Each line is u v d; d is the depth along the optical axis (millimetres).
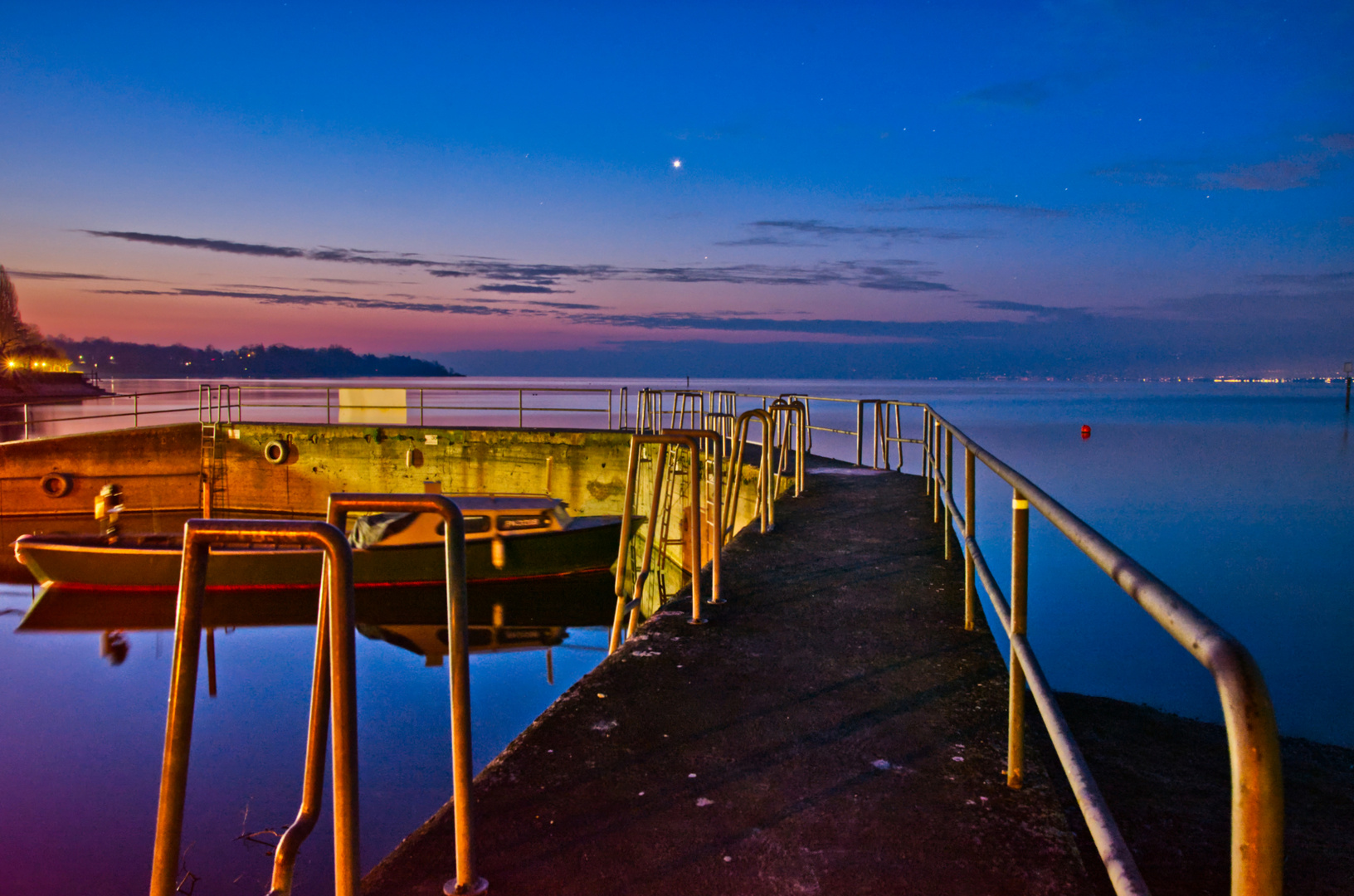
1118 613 17984
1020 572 2705
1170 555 24875
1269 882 954
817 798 2816
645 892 2293
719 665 4215
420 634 14664
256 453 21516
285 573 14977
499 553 15102
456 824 2299
